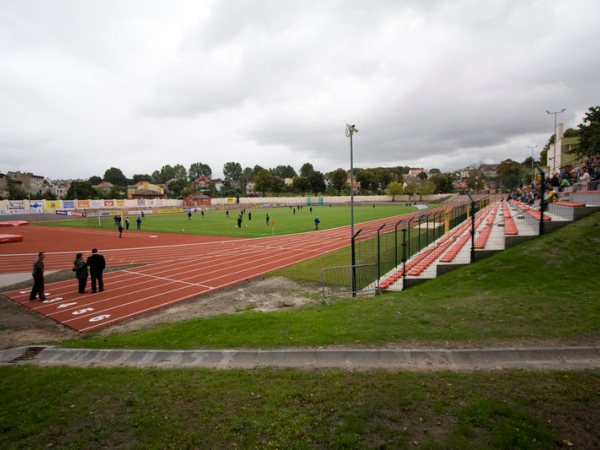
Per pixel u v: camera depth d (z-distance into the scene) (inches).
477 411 196.2
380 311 376.5
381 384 235.3
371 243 1035.3
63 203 3427.7
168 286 688.4
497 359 257.6
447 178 5541.3
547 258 442.0
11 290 686.5
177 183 6491.1
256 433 194.2
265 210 3757.4
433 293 425.4
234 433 195.9
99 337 422.6
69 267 922.7
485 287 412.8
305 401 222.2
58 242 1418.6
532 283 398.9
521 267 438.0
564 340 270.5
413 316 349.1
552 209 644.7
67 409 234.2
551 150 2509.8
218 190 7352.4
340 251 1005.2
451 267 507.2
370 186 6530.5
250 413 213.5
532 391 214.5
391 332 313.4
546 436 174.2
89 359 335.9
